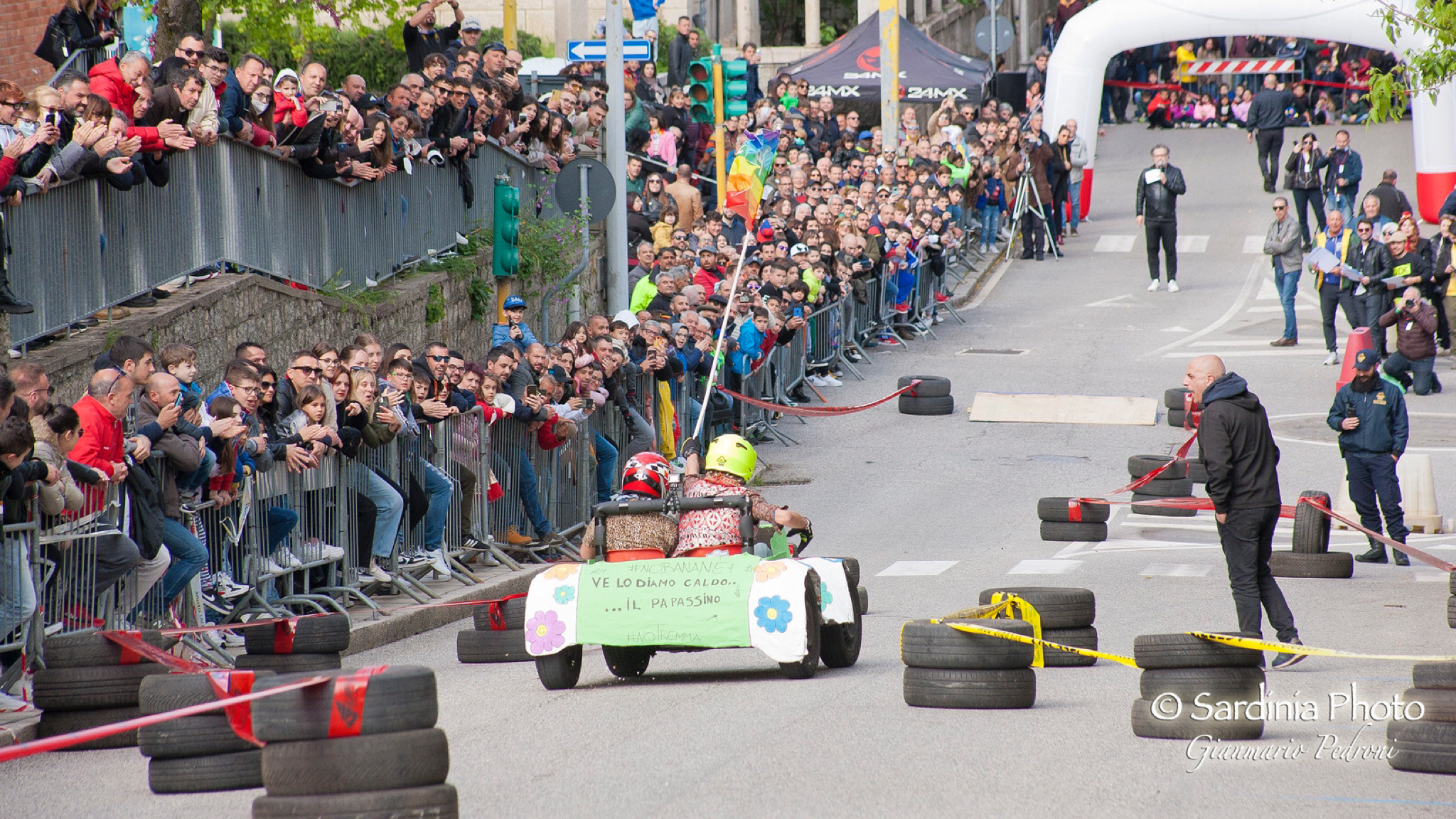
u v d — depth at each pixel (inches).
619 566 882.8
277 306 1312.7
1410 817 586.6
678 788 638.5
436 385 1237.1
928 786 637.3
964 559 1460.4
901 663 963.3
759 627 868.0
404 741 538.9
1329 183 3154.5
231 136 1250.0
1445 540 1547.7
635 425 1615.4
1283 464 1900.8
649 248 1908.2
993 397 2245.3
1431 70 1389.0
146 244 1138.0
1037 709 807.1
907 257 2723.9
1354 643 1003.3
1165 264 3297.2
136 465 893.8
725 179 2529.5
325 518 1105.4
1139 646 740.7
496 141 1846.7
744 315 1978.3
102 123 1021.8
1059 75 3880.4
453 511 1273.4
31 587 787.4
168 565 916.6
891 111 3075.8
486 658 1013.8
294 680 547.5
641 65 2812.5
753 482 1891.0
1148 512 1745.8
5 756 543.8
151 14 1670.8
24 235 984.9
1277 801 611.8
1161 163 3090.6
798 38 5216.5
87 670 762.2
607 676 957.2
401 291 1549.0
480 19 3838.6
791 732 750.5
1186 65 4800.7
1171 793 623.8
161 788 658.2
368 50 2881.4
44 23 1978.3
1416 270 2338.8
